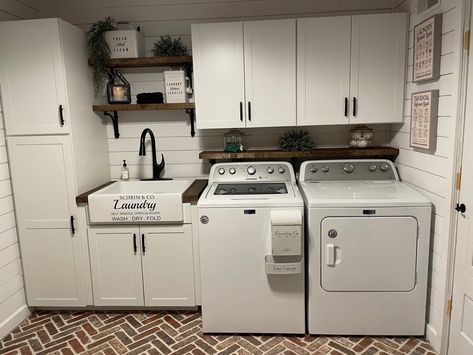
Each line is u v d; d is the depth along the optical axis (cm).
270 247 229
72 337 244
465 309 197
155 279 263
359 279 228
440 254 217
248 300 237
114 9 301
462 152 196
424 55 225
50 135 252
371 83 262
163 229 257
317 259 228
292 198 230
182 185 301
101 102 302
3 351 231
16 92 249
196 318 264
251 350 227
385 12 288
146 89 308
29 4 288
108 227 259
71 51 256
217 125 273
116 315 271
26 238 264
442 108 211
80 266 266
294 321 238
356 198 225
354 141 290
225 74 266
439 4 212
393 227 221
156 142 315
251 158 297
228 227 229
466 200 193
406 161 266
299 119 269
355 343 231
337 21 256
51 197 259
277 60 262
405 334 233
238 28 260
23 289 271
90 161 281
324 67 262
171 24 300
